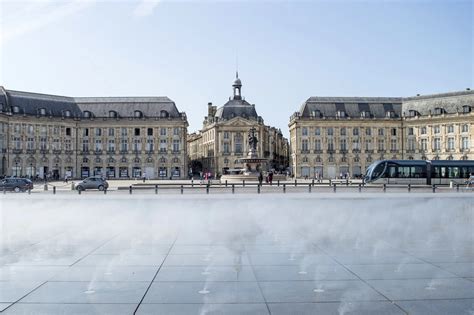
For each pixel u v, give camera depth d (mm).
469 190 51375
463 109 106500
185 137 116188
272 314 9398
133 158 115188
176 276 12250
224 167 123375
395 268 13062
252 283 11570
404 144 114812
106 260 14141
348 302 10102
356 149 114750
